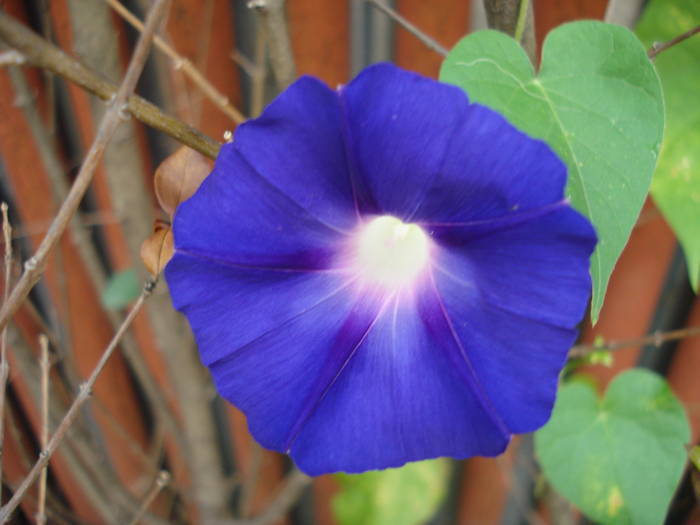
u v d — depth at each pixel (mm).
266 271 186
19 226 301
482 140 163
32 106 259
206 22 270
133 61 164
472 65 181
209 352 186
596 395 252
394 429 195
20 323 314
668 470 240
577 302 168
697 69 218
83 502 360
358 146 169
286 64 218
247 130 169
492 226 169
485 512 366
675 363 310
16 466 325
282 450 193
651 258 292
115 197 262
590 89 182
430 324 195
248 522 344
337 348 197
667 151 217
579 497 244
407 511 316
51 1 261
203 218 175
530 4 203
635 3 242
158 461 352
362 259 205
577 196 178
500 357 182
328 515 387
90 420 346
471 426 188
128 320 193
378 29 277
